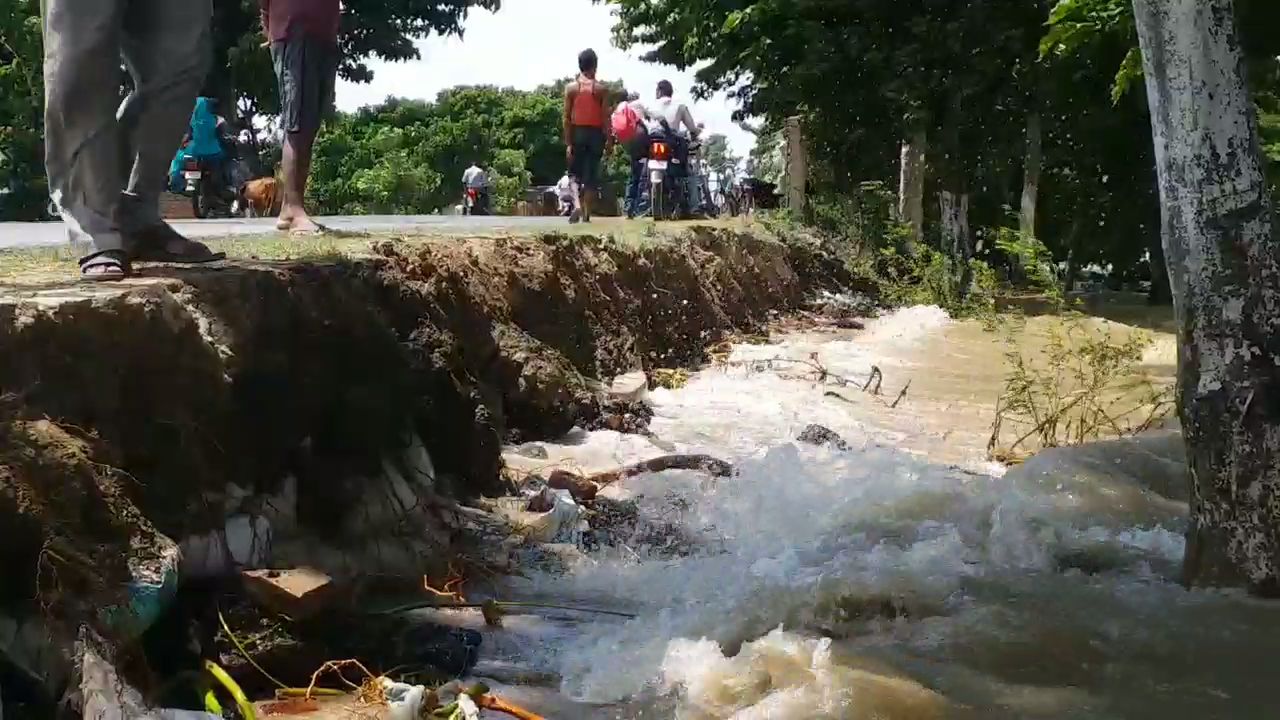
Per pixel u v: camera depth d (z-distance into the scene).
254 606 4.71
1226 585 5.34
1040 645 4.80
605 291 11.28
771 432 9.45
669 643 4.95
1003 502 6.73
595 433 8.77
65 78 5.23
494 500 6.80
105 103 5.32
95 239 5.25
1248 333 5.21
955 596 5.41
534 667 4.88
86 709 3.60
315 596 4.78
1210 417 5.31
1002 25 21.08
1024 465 7.39
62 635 3.68
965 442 9.52
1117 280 25.45
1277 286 5.21
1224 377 5.27
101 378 4.44
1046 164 23.83
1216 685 4.43
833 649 4.80
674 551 6.47
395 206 41.03
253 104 33.12
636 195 19.31
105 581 3.90
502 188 43.34
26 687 3.67
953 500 6.96
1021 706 4.25
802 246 19.36
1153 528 6.36
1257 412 5.21
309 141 9.74
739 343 14.23
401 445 6.22
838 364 13.37
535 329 9.48
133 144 5.89
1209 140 5.25
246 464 5.18
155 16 5.83
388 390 6.16
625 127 18.95
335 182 41.53
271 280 5.66
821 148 23.23
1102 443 7.67
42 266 5.97
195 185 18.05
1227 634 4.86
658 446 8.69
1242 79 5.27
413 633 5.02
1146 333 15.95
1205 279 5.29
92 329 4.45
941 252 20.89
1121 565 5.81
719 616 5.29
